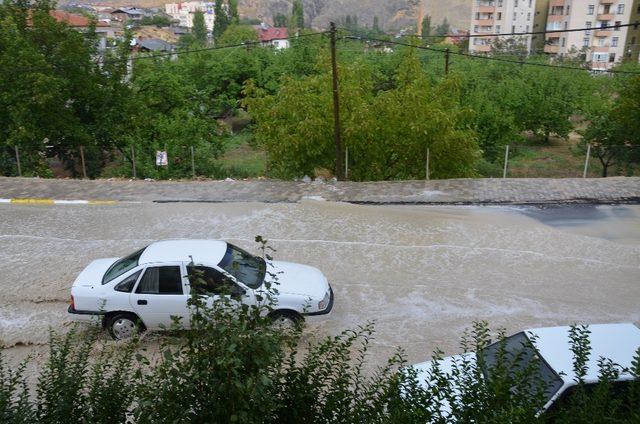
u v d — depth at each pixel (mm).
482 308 9438
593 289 10188
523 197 15914
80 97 23984
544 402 4004
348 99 19453
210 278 8227
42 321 9023
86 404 4617
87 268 9211
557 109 38906
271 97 20859
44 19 23188
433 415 4172
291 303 8273
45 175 21344
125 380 4777
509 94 37781
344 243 12500
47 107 21938
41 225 13875
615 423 3832
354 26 175500
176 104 28250
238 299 4105
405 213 14617
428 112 19297
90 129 24219
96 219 14344
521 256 11742
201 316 3910
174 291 8328
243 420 3520
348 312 9320
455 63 43969
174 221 14117
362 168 20469
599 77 46594
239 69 45312
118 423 4488
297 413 4215
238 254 8953
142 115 24297
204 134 24875
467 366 4660
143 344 8289
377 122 19391
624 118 24969
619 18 80688
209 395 3725
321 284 8859
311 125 19078
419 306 9531
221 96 36750
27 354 8023
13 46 21422
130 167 23047
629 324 6363
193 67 42719
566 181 17500
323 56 20453
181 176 22906
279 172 21078
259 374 3664
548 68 40781
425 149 19719
